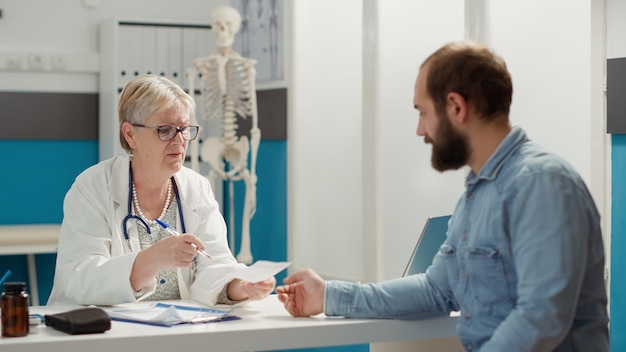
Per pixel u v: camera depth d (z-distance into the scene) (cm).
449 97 173
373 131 386
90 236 227
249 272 209
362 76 394
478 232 175
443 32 353
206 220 245
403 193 373
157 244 213
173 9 548
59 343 169
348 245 414
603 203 290
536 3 314
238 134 514
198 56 529
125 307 211
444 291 196
